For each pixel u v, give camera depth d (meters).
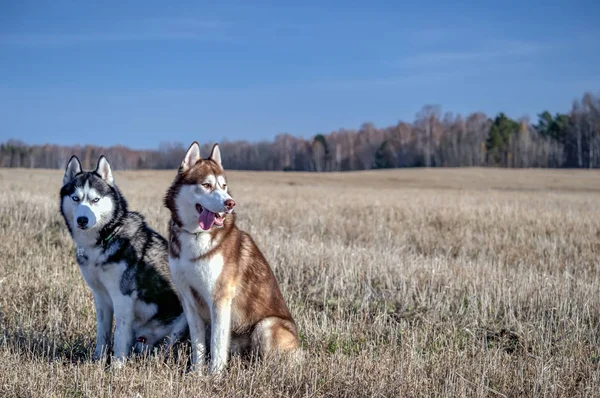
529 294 9.47
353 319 8.42
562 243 14.69
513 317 8.45
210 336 6.90
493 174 75.62
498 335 8.09
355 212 21.47
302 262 11.00
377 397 5.62
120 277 6.84
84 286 9.27
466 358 6.76
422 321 8.53
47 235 12.98
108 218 6.86
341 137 121.69
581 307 8.82
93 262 6.82
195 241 6.30
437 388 5.93
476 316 8.41
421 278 10.30
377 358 6.50
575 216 19.86
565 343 7.48
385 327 8.07
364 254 11.78
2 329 7.47
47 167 110.06
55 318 7.80
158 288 7.07
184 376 5.90
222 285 6.35
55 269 9.98
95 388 5.71
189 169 6.49
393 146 114.44
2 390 5.58
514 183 63.03
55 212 15.56
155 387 5.70
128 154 116.56
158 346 7.27
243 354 6.79
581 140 100.25
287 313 6.95
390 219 19.30
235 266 6.47
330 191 41.38
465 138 110.75
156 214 17.23
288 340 6.55
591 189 55.00
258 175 72.31
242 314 6.61
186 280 6.45
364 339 7.65
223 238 6.38
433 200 28.97
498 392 5.93
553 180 66.69
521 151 102.88
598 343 7.61
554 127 104.44
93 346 7.25
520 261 12.80
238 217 18.05
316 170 118.44
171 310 7.21
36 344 7.00
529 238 15.82
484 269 10.91
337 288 9.73
